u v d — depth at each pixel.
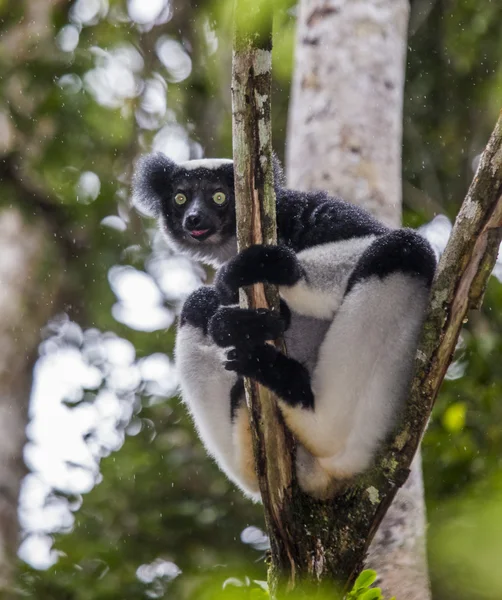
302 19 12.02
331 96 11.32
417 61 14.77
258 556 12.09
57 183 16.00
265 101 5.87
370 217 7.82
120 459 12.81
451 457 10.16
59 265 16.91
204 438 7.89
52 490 13.02
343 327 6.59
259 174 6.04
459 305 5.99
